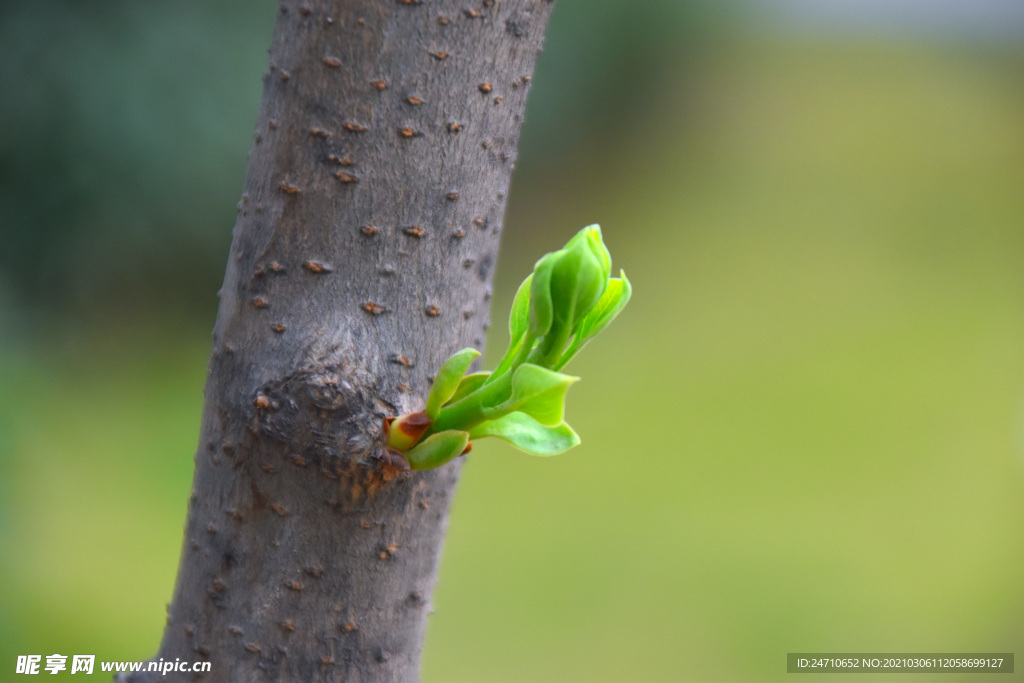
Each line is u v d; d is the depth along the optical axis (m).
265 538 0.57
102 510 1.81
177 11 2.24
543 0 0.57
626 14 3.52
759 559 1.88
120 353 2.40
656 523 2.01
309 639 0.57
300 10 0.56
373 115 0.56
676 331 2.91
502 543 1.92
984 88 5.06
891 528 1.98
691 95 4.17
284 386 0.56
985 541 1.91
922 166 4.15
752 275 3.25
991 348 2.74
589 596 1.76
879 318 2.97
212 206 2.40
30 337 2.10
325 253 0.56
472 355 0.56
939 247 3.46
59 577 1.55
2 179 2.20
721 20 4.28
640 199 3.76
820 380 2.64
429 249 0.56
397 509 0.57
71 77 2.14
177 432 2.16
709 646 1.62
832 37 5.80
